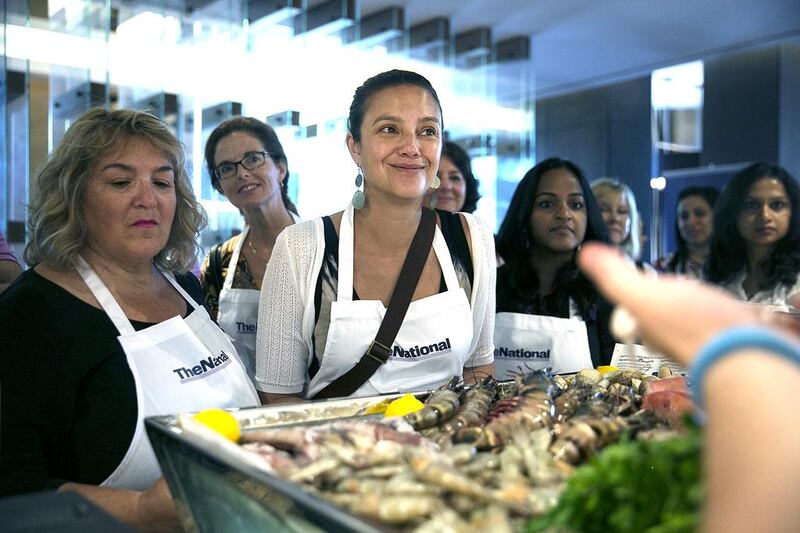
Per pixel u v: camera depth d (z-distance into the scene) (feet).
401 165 6.04
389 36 23.17
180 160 6.09
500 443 3.37
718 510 1.47
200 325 5.81
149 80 15.58
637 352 5.78
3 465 4.58
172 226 6.32
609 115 31.68
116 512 4.12
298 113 18.35
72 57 14.55
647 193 32.30
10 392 4.66
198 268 11.59
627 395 4.44
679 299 1.71
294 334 6.33
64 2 14.44
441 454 3.01
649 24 23.30
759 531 1.40
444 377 6.29
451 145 11.21
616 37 24.77
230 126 10.63
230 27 16.98
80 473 4.88
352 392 6.13
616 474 2.18
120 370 4.99
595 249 1.89
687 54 26.53
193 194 6.38
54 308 4.99
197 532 3.14
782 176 10.57
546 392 4.03
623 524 2.11
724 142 29.30
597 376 4.97
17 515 2.51
